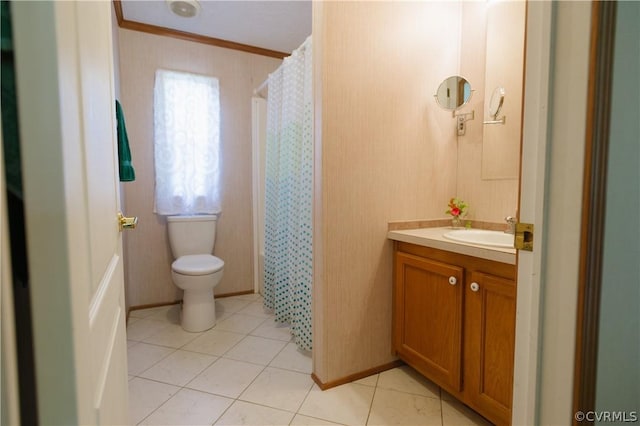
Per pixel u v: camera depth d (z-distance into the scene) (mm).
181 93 2762
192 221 2752
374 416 1483
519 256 683
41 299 341
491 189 1858
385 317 1841
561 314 603
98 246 582
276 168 2592
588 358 583
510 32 1732
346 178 1682
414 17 1826
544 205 616
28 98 327
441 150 1978
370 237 1768
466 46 1964
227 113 2984
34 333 341
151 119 2711
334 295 1686
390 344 1868
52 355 350
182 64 2779
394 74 1784
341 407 1543
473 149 1948
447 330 1511
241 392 1652
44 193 337
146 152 2717
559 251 600
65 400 360
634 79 576
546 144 607
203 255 2695
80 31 462
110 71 845
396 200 1834
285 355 2029
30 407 345
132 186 2689
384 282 1825
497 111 1792
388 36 1749
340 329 1711
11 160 327
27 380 342
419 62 1860
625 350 625
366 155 1729
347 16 1630
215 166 2928
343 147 1664
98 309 559
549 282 618
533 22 624
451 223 2029
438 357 1564
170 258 2863
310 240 1967
